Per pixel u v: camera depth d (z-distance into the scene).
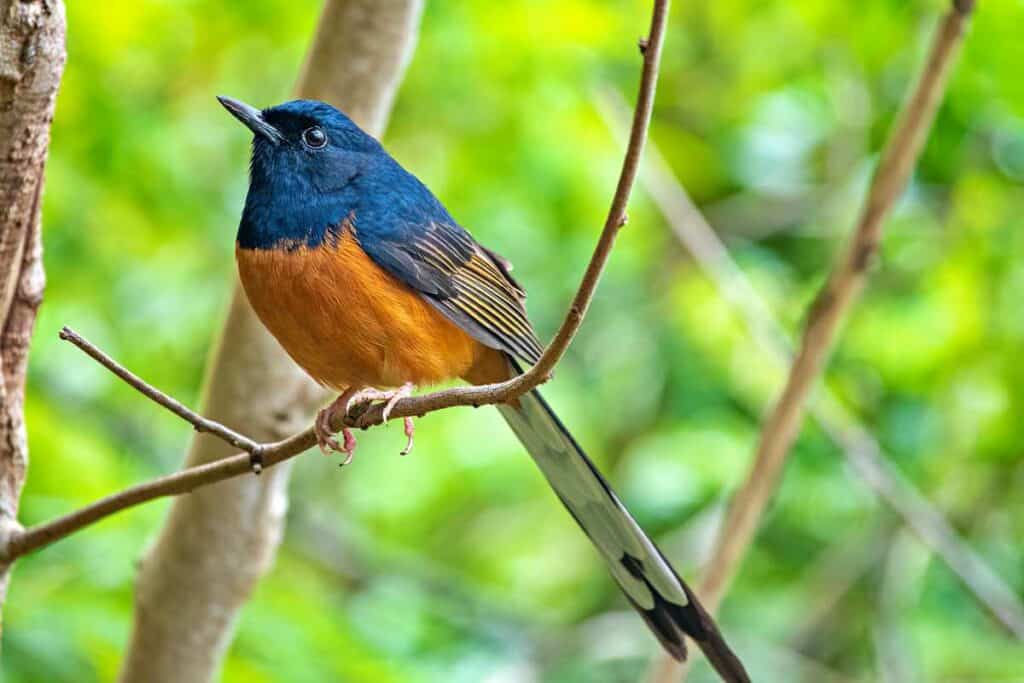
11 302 6.53
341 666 10.38
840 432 10.67
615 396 15.54
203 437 8.42
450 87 12.77
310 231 7.25
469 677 13.24
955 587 14.14
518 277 14.36
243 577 8.41
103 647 9.46
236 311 8.21
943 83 9.03
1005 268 13.73
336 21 8.34
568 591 15.79
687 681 14.16
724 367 14.75
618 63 13.90
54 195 12.50
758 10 13.98
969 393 13.87
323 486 15.77
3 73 5.55
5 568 6.70
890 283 14.57
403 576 15.00
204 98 13.41
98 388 13.54
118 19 12.07
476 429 15.05
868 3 13.36
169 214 13.01
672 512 14.61
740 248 15.33
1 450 6.73
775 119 15.07
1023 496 14.33
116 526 10.61
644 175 11.33
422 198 7.74
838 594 14.30
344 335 7.23
